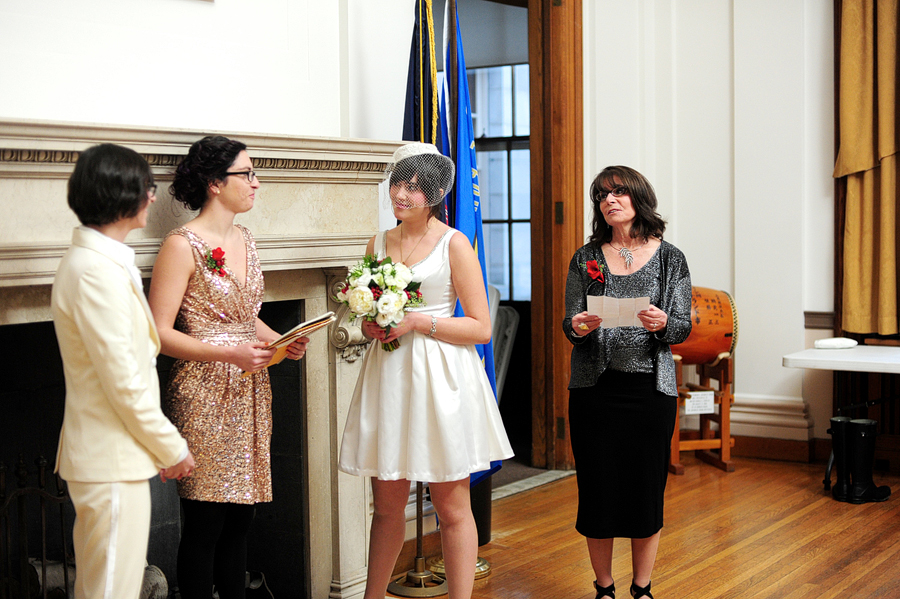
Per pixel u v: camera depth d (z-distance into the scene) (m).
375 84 3.71
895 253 5.12
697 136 5.83
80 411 1.98
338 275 3.11
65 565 2.60
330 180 3.01
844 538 3.93
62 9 2.64
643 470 2.90
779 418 5.57
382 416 2.66
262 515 3.27
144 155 2.44
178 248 2.36
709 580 3.44
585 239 5.44
